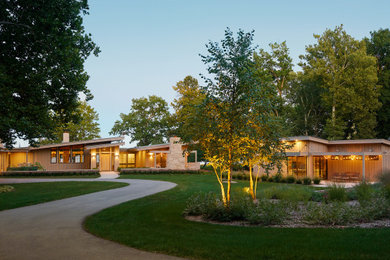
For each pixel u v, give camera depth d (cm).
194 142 1001
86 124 5288
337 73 3716
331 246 581
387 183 1373
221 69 891
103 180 2453
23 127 1391
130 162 4000
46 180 2459
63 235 737
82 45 1578
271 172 2730
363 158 2372
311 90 4338
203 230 769
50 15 1284
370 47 4172
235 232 739
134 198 1430
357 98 3512
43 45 1380
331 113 4025
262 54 4247
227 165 945
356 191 1313
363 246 577
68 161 3475
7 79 1288
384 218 923
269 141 1002
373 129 3953
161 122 4938
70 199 1433
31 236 728
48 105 1586
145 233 737
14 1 1362
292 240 636
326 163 2903
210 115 910
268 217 852
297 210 1047
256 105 892
